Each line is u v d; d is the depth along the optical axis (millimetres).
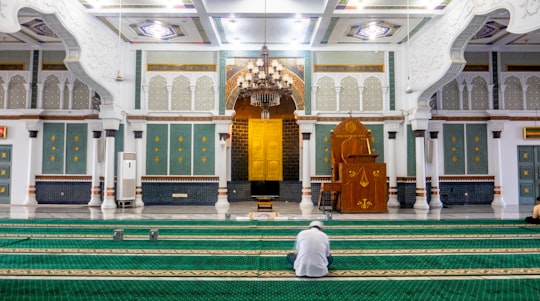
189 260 4223
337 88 11164
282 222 7379
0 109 11328
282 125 13367
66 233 6004
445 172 11508
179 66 11227
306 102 11125
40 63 11492
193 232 6160
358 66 11242
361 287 3246
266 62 8070
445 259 4277
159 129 11180
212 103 11219
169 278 3521
